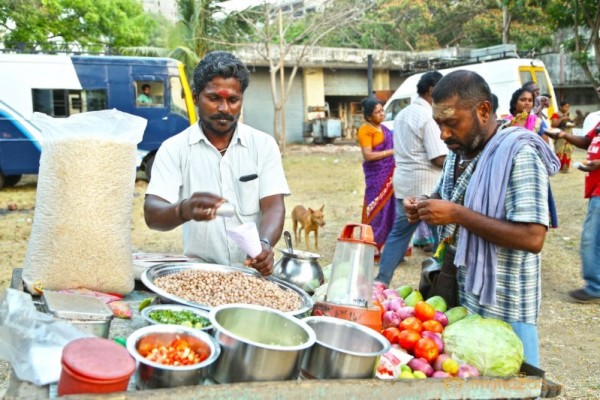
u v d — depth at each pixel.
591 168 5.02
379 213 6.03
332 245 7.71
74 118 2.46
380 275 5.03
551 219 2.44
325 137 24.06
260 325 1.91
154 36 22.75
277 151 2.76
